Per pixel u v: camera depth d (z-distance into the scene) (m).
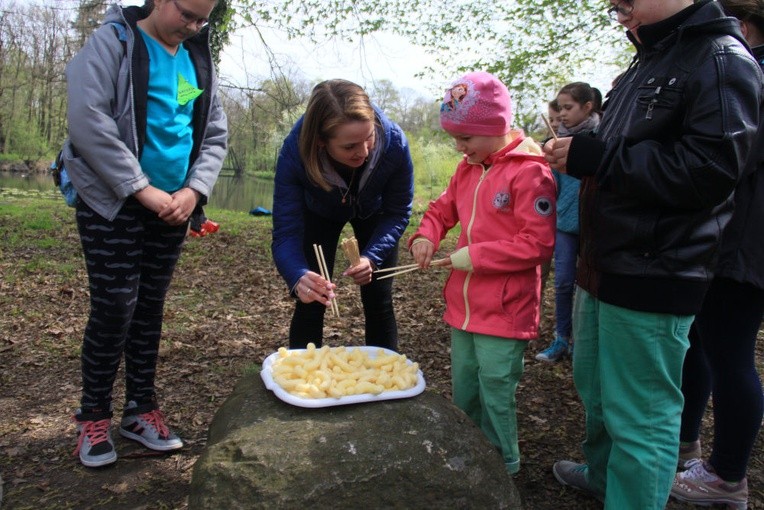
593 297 2.26
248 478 1.76
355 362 2.28
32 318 4.81
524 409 3.26
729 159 1.73
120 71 2.34
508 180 2.36
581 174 2.00
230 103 12.45
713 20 1.82
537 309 2.45
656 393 2.00
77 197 2.43
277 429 1.92
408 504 1.82
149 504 2.39
